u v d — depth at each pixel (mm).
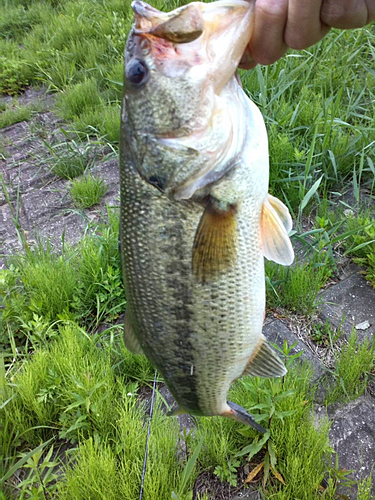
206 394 357
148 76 298
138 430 489
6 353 628
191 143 299
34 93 1358
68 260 716
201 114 296
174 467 466
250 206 322
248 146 314
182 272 319
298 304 611
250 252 329
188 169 302
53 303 666
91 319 671
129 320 363
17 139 1133
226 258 320
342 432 484
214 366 345
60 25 1545
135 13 302
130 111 309
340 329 562
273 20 293
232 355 346
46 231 832
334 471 439
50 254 740
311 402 500
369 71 877
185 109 296
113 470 448
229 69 298
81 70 1285
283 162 749
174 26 286
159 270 323
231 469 464
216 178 306
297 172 751
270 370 366
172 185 306
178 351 339
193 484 468
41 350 596
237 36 294
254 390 475
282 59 955
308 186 755
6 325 652
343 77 898
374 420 489
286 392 454
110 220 766
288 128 829
